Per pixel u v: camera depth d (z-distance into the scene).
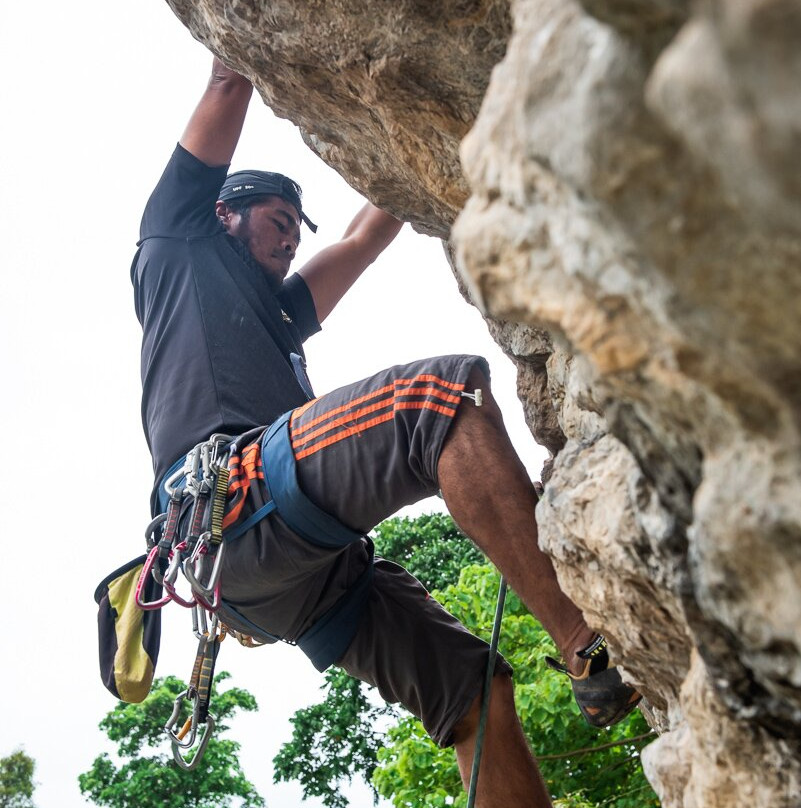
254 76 3.26
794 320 1.15
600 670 2.70
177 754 3.40
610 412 1.68
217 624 3.52
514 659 7.36
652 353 1.41
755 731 1.69
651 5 1.11
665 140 1.12
